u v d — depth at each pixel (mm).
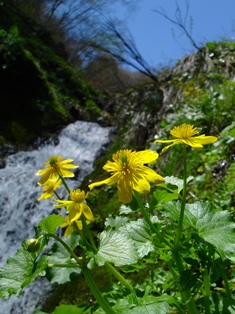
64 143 1358
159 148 828
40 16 2760
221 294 221
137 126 1049
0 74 1461
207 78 989
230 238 190
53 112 1494
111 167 195
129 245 195
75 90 1765
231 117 725
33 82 1522
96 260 191
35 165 1238
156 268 516
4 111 1398
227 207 480
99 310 225
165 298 199
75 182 1077
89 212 213
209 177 609
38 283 734
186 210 211
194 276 202
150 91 1190
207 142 205
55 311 221
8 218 1004
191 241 218
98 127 1449
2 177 1108
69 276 224
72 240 233
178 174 697
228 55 1051
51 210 993
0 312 729
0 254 930
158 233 203
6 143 1278
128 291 245
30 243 187
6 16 2018
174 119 856
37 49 1874
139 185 187
